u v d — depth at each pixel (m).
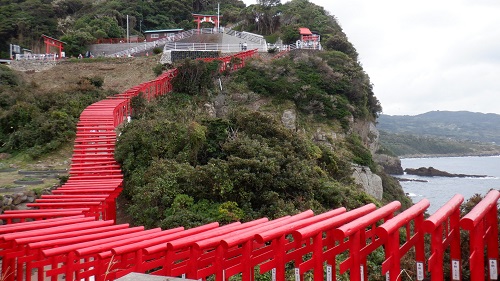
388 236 7.62
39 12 77.38
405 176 84.25
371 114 50.09
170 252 8.89
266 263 8.34
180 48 52.12
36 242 9.86
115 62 50.16
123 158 22.92
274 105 40.66
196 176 19.16
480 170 104.56
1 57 68.56
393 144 150.12
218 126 24.73
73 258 9.88
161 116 30.47
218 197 19.25
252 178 19.20
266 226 9.25
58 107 31.98
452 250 8.42
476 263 7.51
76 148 24.39
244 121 25.45
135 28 81.19
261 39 55.59
